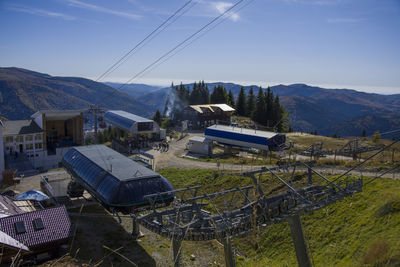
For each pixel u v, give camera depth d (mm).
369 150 47688
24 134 62906
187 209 21703
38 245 23453
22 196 36125
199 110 90625
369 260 13539
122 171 30938
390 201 24484
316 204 17641
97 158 36688
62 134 75688
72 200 39156
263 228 18672
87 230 30844
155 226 19828
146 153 57156
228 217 17234
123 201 26891
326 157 49219
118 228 32062
